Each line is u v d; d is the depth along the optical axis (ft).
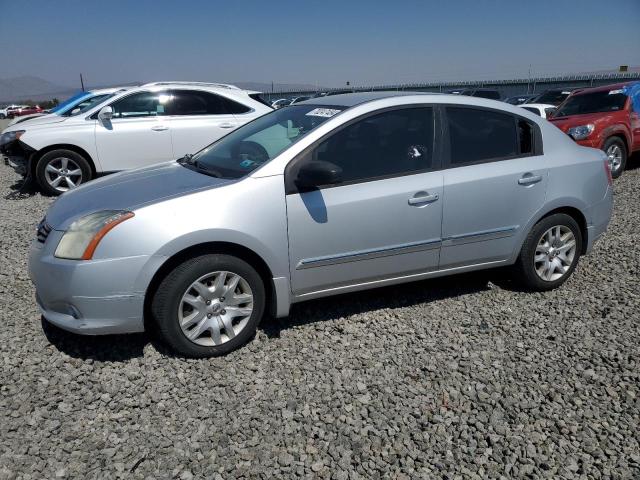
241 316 11.52
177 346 10.98
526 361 11.41
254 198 11.21
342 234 12.05
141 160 28.99
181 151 29.48
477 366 11.19
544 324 13.08
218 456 8.50
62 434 8.89
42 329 12.25
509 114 14.25
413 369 11.04
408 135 12.93
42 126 28.07
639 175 33.68
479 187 13.35
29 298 14.03
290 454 8.59
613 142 32.19
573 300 14.47
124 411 9.53
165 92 29.37
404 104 13.02
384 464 8.43
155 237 10.42
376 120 12.67
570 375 10.89
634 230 20.88
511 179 13.75
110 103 28.66
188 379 10.53
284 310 12.01
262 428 9.17
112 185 12.50
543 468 8.41
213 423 9.29
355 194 12.09
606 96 34.47
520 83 98.43
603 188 15.42
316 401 9.93
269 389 10.27
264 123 14.47
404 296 14.66
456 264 13.74
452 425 9.39
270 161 11.64
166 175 12.82
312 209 11.69
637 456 8.66
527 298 14.62
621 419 9.56
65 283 10.36
